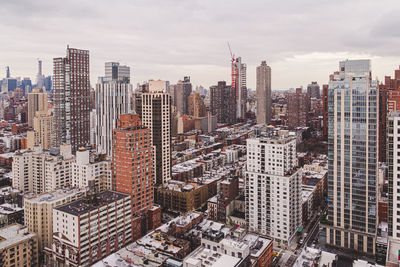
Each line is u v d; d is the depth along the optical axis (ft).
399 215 555.69
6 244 614.75
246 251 598.34
